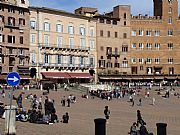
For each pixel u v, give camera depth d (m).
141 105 71.56
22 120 36.34
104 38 131.00
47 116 36.88
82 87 95.50
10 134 23.39
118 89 97.38
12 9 105.75
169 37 141.88
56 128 32.66
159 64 140.75
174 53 141.62
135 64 137.88
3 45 102.81
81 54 124.00
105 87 101.81
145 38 139.38
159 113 57.31
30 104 60.00
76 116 47.38
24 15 109.06
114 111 57.72
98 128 14.43
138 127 32.47
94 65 127.69
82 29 124.88
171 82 132.62
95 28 129.00
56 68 116.12
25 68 107.81
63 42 119.25
